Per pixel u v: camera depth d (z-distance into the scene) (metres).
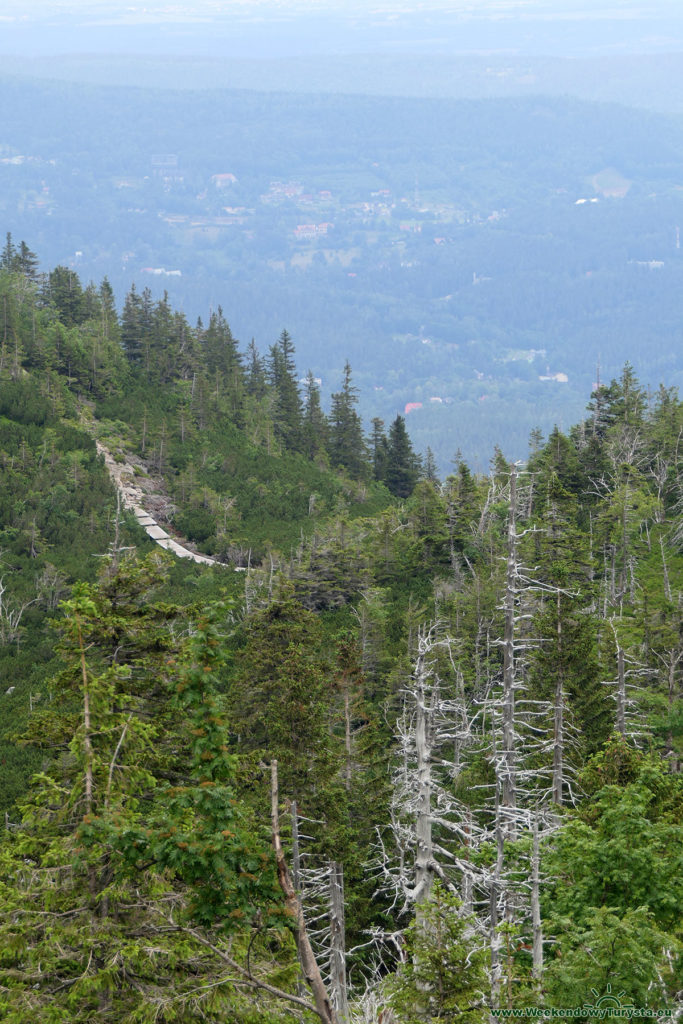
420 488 109.94
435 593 89.25
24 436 151.75
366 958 43.09
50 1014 20.73
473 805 47.00
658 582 86.81
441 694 61.84
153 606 30.88
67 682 24.61
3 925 22.03
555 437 115.00
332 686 53.91
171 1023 21.69
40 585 108.19
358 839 45.72
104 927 21.70
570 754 51.19
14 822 51.31
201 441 177.50
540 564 85.38
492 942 25.17
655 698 55.97
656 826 28.23
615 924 23.55
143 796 24.91
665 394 147.75
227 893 18.92
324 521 143.38
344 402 197.00
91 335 198.50
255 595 88.88
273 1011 22.20
